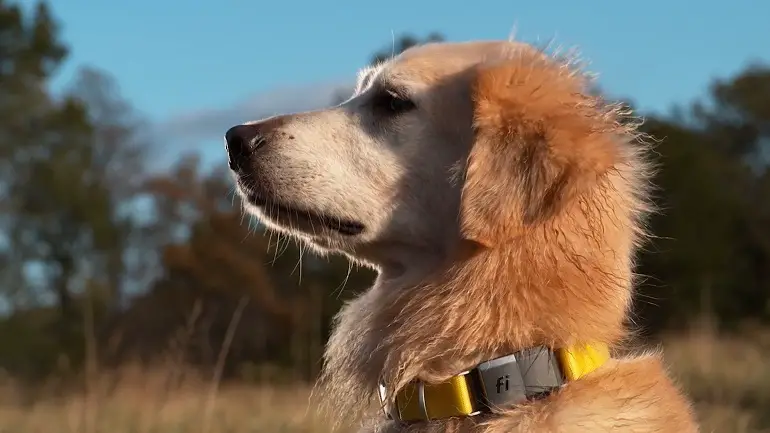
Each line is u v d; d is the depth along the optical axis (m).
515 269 3.30
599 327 3.35
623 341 3.55
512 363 3.23
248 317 19.58
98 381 8.66
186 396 8.16
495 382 3.22
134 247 37.78
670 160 23.34
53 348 23.44
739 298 23.20
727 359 10.52
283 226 3.98
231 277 20.50
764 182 30.73
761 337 13.37
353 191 3.84
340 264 19.09
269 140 3.94
